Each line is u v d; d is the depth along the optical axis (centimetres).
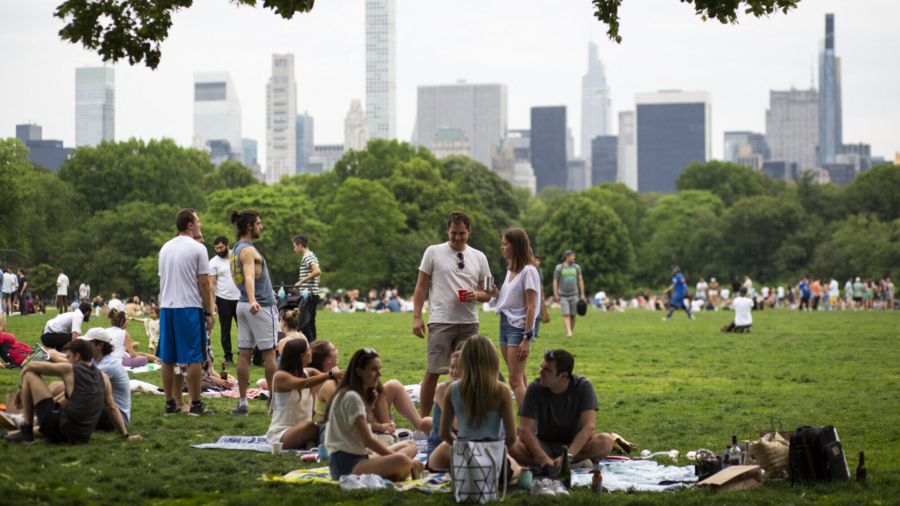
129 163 7862
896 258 7550
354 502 653
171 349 1023
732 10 885
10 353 1433
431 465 773
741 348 2052
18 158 6800
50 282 6694
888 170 9125
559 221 8412
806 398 1253
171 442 855
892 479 738
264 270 1085
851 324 3062
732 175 11356
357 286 7469
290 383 877
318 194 9350
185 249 1022
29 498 619
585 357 1833
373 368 740
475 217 8244
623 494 689
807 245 8706
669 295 5438
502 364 1702
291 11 852
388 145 9356
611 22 892
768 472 740
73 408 812
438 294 954
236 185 9738
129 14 822
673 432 993
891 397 1262
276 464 778
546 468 748
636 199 11806
